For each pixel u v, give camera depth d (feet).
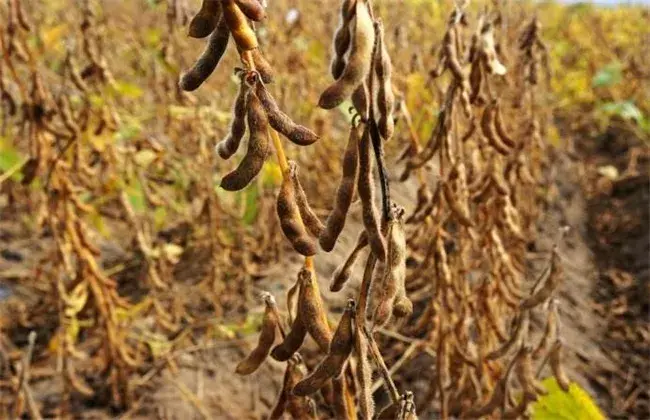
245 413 12.72
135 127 15.93
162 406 12.67
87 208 11.30
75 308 11.87
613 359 15.79
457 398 9.28
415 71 14.49
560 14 37.68
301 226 4.15
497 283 9.30
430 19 23.89
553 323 7.36
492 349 9.15
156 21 21.54
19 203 18.70
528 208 17.24
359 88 3.78
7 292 16.06
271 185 15.53
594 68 31.14
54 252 11.79
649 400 14.51
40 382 13.35
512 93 13.88
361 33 3.46
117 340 12.37
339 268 4.36
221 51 3.70
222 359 13.80
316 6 21.74
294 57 18.06
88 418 12.40
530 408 8.10
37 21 16.35
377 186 14.44
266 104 3.82
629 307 17.89
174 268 16.88
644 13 40.29
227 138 3.95
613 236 21.70
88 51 11.49
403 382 13.28
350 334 4.33
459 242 9.14
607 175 23.89
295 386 4.41
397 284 4.19
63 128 12.32
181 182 16.51
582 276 18.92
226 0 3.57
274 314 5.04
